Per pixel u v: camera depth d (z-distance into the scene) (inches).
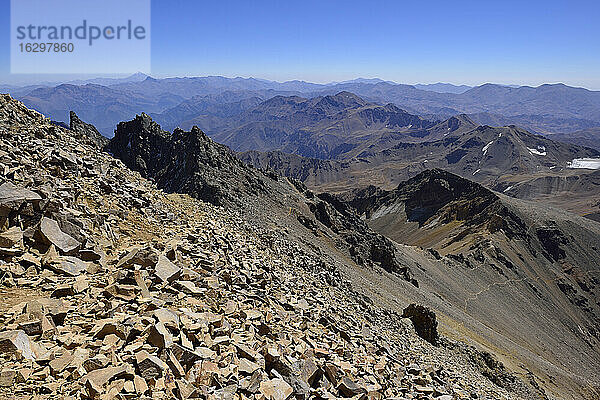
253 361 468.8
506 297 5920.3
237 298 641.6
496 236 7760.8
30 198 550.6
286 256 1250.6
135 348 390.6
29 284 463.2
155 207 913.5
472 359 1733.5
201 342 452.1
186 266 662.5
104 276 530.6
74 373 342.3
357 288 1763.0
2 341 343.0
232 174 3656.5
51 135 928.9
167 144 4286.4
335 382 537.6
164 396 351.9
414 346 1154.0
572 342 5664.4
